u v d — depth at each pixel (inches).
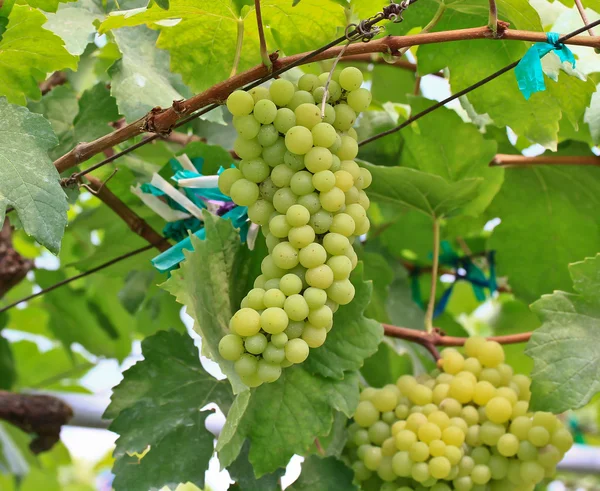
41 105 35.4
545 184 38.6
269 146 25.1
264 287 24.7
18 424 41.3
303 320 24.5
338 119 25.6
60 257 48.1
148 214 37.5
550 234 39.4
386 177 34.2
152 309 42.7
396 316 42.3
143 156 39.4
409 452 29.8
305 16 28.6
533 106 31.4
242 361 24.0
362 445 31.5
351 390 28.7
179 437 30.3
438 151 35.7
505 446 29.6
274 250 24.5
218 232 27.5
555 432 29.7
